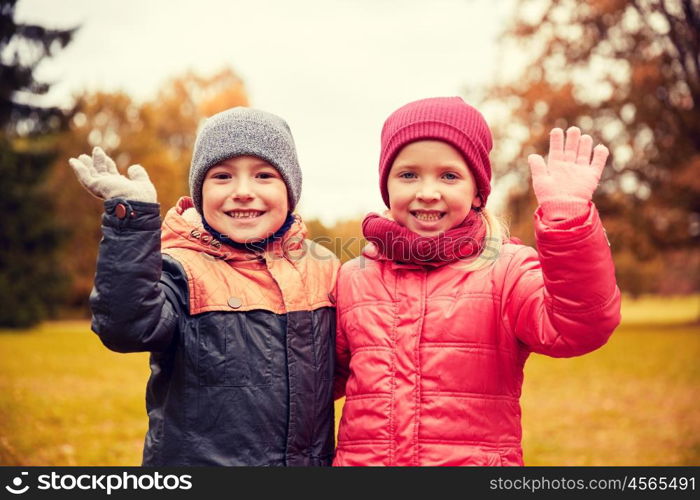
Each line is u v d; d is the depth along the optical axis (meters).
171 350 2.39
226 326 2.38
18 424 7.54
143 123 35.62
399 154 2.44
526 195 23.77
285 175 2.55
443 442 2.27
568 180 2.12
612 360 14.98
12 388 10.18
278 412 2.37
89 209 32.62
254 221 2.48
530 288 2.28
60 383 10.88
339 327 2.55
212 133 2.51
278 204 2.51
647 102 22.80
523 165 23.81
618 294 2.13
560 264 2.06
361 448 2.32
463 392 2.30
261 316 2.42
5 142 21.84
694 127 22.78
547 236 2.06
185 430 2.34
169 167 33.56
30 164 22.64
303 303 2.48
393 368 2.33
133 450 6.58
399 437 2.28
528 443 7.21
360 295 2.48
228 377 2.35
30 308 24.34
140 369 12.84
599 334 2.11
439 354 2.31
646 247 24.39
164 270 2.43
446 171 2.40
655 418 8.66
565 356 2.21
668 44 22.86
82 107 20.72
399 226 2.41
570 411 9.24
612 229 23.81
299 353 2.43
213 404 2.34
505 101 24.42
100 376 11.83
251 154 2.47
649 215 23.66
